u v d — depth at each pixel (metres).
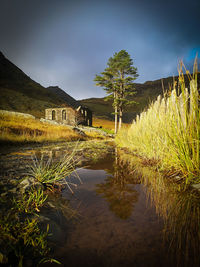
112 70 29.67
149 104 4.03
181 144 2.04
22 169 2.52
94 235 0.86
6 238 0.79
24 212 1.11
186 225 0.95
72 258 0.70
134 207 1.19
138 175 2.12
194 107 1.89
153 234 0.86
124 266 0.65
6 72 74.88
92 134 17.77
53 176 1.94
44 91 72.56
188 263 0.66
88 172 2.30
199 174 1.74
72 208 1.18
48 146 6.73
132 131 5.89
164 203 1.25
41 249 0.76
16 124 10.88
